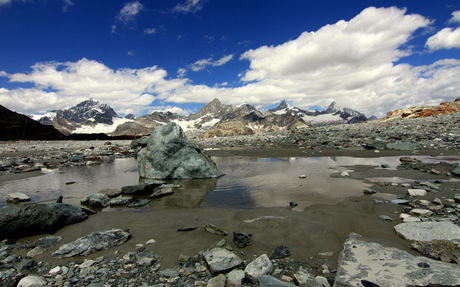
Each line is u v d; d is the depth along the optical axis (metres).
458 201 7.89
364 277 4.03
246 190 10.79
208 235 6.45
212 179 13.45
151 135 14.98
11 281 4.54
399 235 5.79
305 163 17.56
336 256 5.21
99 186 12.55
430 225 5.87
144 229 6.97
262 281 4.23
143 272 4.86
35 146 41.91
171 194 10.66
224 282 4.41
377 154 19.88
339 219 7.02
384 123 41.88
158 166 14.23
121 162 22.22
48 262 5.32
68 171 17.44
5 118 70.81
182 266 5.04
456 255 4.63
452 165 13.31
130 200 9.68
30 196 10.80
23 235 6.62
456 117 37.03
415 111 50.66
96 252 5.71
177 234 6.56
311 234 6.20
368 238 5.68
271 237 6.14
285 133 46.25
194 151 14.41
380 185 10.46
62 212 7.46
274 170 15.31
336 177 12.45
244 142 38.31
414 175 11.98
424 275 3.92
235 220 7.37
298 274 4.49
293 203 8.42
